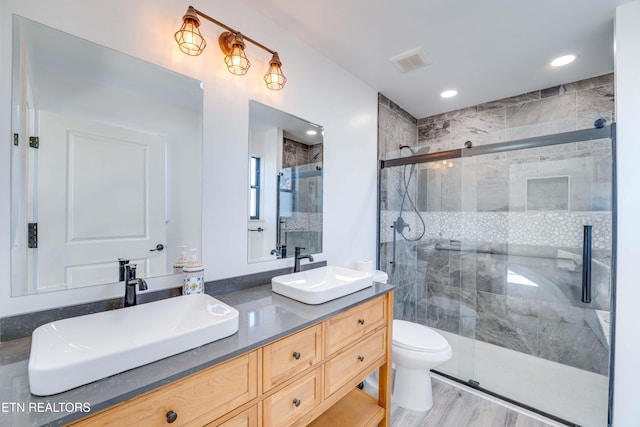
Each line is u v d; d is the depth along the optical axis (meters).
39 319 0.95
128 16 1.14
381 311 1.51
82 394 0.62
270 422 0.96
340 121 2.17
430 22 1.66
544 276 2.32
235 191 1.50
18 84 0.93
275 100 1.69
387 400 1.56
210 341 0.87
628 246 1.52
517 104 2.61
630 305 1.51
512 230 2.45
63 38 1.01
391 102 2.78
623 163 1.54
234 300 1.32
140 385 0.66
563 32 1.73
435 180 2.78
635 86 1.50
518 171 2.40
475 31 1.73
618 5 1.50
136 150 1.20
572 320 2.20
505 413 1.78
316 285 1.64
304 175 1.90
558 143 1.98
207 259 1.39
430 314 2.85
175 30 1.27
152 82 1.22
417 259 2.89
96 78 1.10
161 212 1.26
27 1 0.94
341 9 1.55
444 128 3.06
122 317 0.98
